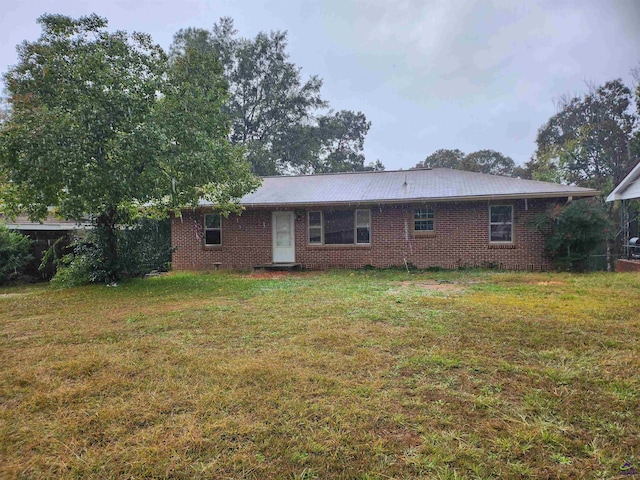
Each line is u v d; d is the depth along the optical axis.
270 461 2.51
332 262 14.38
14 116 9.09
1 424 3.05
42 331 5.91
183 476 2.38
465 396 3.31
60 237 13.89
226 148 10.55
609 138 26.62
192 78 10.34
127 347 4.90
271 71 34.88
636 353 4.28
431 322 5.71
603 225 11.92
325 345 4.75
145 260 12.18
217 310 6.96
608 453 2.51
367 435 2.76
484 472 2.35
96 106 8.84
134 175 9.32
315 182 16.58
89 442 2.77
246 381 3.71
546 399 3.23
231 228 15.09
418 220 13.76
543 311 6.30
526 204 12.80
